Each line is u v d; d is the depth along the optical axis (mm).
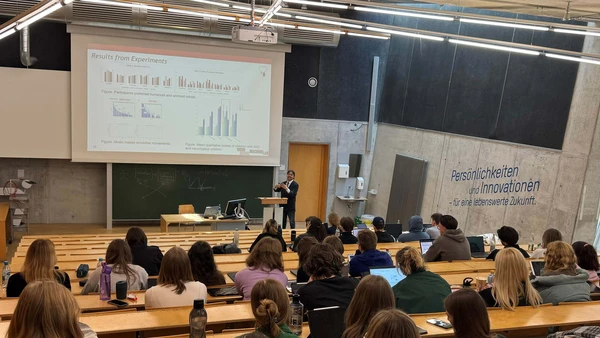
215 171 12500
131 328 3109
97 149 11422
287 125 13398
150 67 11578
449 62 11289
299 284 4273
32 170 11609
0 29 7422
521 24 6387
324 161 14070
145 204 12070
